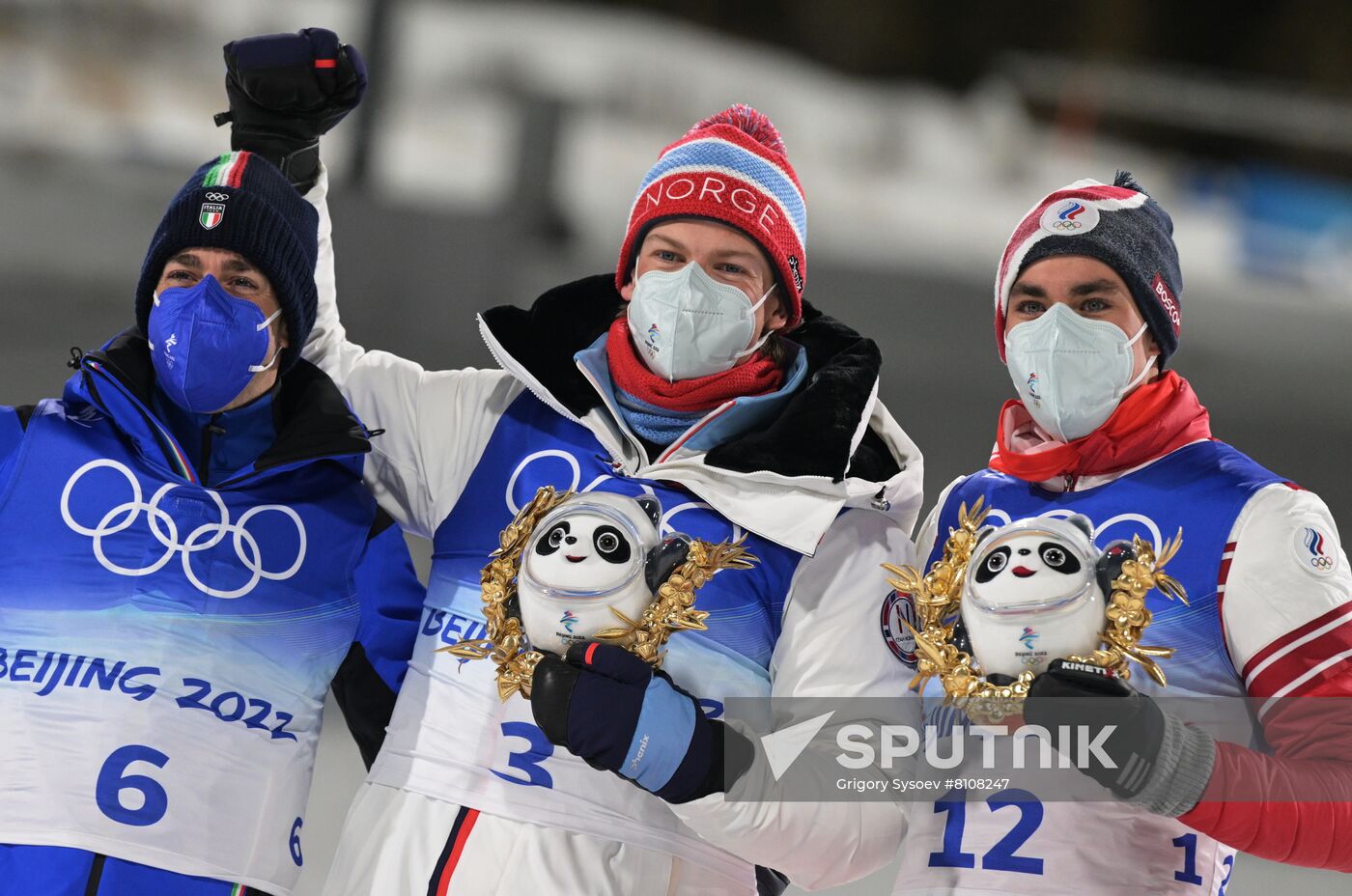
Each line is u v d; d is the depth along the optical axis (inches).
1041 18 2751.0
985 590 309.0
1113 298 360.5
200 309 358.3
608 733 309.7
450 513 383.9
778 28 2714.1
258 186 374.6
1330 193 2368.4
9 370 1173.7
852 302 1754.4
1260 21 2674.7
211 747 349.7
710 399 379.9
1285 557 328.8
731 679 352.2
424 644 371.9
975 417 1339.8
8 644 346.0
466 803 348.8
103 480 358.0
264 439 380.2
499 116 2188.7
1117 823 329.1
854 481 369.7
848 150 2485.2
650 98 2402.8
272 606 362.0
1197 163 2625.5
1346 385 1640.0
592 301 402.3
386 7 1443.2
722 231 377.7
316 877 548.7
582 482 374.6
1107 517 351.9
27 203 1604.3
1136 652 304.2
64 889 330.6
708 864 353.1
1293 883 619.5
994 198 2480.3
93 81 1962.4
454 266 1343.5
